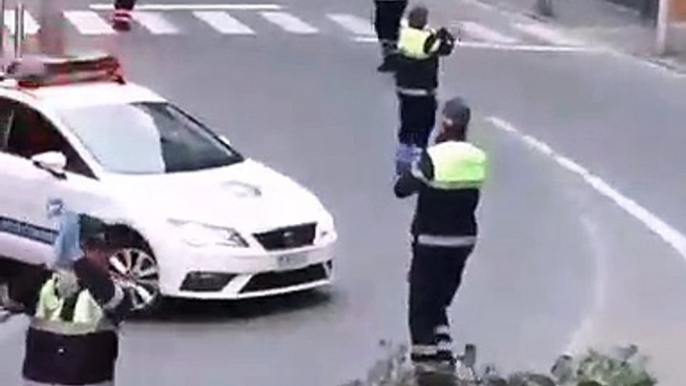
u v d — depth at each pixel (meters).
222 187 37.78
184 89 69.12
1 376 32.75
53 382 27.16
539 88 74.12
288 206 37.69
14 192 38.16
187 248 36.12
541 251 44.81
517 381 20.05
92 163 37.69
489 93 71.88
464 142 32.88
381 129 62.31
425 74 53.28
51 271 34.06
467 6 104.75
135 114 39.69
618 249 45.38
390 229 46.72
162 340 35.50
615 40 91.56
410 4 104.06
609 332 37.09
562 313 38.72
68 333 27.00
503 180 54.28
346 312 38.03
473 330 37.00
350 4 102.94
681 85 77.56
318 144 59.00
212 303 37.88
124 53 78.19
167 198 36.91
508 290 40.62
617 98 72.56
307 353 35.00
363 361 34.50
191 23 90.62
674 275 42.66
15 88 39.47
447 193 32.50
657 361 34.72
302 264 37.41
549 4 100.62
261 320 37.19
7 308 37.56
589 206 50.81
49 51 69.50
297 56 80.19
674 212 50.38
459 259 32.88
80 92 40.00
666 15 86.88
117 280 34.72
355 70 76.44
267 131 60.88
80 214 36.56
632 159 58.75
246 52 80.81
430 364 21.80
